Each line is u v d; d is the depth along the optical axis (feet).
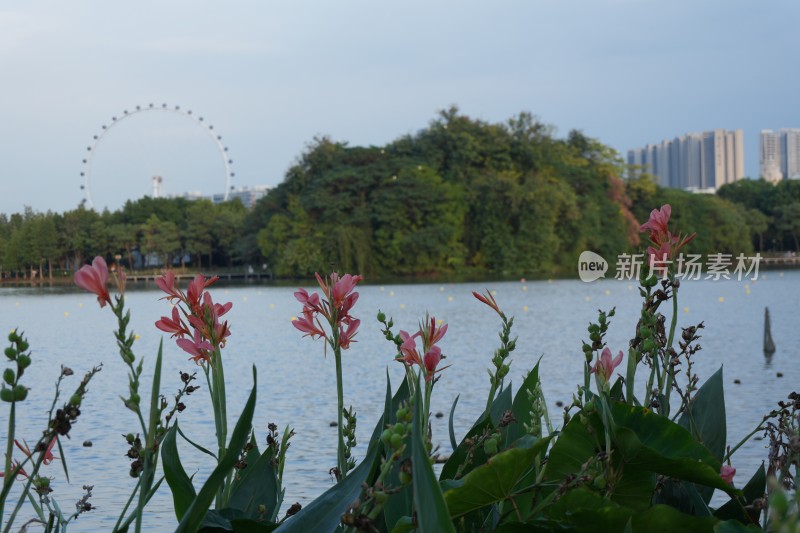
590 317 94.07
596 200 244.83
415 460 4.28
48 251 265.75
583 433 5.95
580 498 5.82
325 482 23.76
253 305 135.74
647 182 264.11
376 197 226.38
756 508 5.88
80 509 7.25
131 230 272.31
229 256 282.97
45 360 61.98
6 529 5.88
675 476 5.81
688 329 7.32
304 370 52.03
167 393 42.11
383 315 6.40
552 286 177.47
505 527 5.83
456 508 5.73
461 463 6.55
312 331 6.50
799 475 5.76
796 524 3.12
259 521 6.01
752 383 43.06
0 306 146.41
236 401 39.83
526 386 7.45
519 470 5.52
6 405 39.42
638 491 6.00
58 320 108.17
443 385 43.34
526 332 76.33
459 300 132.77
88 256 274.98
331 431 31.63
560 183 236.63
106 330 90.84
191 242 276.21
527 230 223.92
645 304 6.49
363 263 219.61
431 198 223.51
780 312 95.71
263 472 7.22
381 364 54.34
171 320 6.22
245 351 65.41
